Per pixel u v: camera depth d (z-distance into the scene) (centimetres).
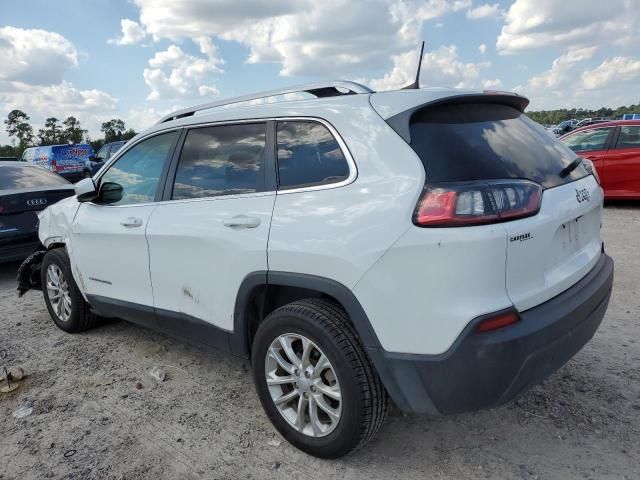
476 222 212
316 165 265
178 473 267
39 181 696
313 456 273
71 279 439
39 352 426
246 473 265
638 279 532
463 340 213
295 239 256
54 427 315
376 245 229
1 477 271
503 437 283
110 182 388
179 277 327
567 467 256
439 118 248
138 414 325
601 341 391
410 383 232
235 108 317
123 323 482
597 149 960
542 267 234
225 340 308
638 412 297
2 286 642
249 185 292
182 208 324
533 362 221
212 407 329
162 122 373
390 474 258
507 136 261
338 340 245
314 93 292
